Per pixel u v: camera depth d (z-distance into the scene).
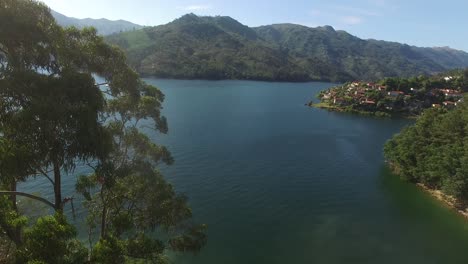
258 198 79.19
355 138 148.50
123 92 25.59
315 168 103.56
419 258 59.56
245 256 57.16
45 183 71.62
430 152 91.75
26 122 17.64
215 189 82.00
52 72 20.86
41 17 19.89
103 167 22.12
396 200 82.88
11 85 17.88
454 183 77.69
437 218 74.44
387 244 63.41
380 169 105.62
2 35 18.09
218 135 134.62
